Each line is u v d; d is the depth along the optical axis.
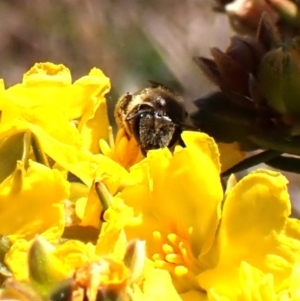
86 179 0.10
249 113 0.11
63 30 0.31
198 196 0.10
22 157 0.11
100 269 0.09
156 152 0.10
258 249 0.10
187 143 0.10
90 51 0.31
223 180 0.11
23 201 0.10
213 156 0.10
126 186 0.10
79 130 0.11
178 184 0.10
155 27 0.30
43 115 0.11
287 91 0.11
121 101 0.12
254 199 0.10
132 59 0.30
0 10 0.32
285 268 0.10
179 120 0.12
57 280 0.09
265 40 0.11
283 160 0.12
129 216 0.10
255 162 0.11
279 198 0.10
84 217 0.10
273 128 0.11
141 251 0.09
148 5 0.30
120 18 0.31
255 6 0.12
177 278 0.10
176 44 0.29
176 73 0.28
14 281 0.09
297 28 0.11
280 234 0.10
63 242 0.10
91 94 0.11
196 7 0.30
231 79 0.11
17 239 0.10
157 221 0.10
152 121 0.11
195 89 0.28
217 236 0.10
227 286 0.10
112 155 0.11
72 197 0.11
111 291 0.09
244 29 0.12
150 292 0.10
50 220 0.10
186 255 0.10
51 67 0.11
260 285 0.10
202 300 0.10
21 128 0.11
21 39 0.32
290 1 0.11
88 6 0.31
